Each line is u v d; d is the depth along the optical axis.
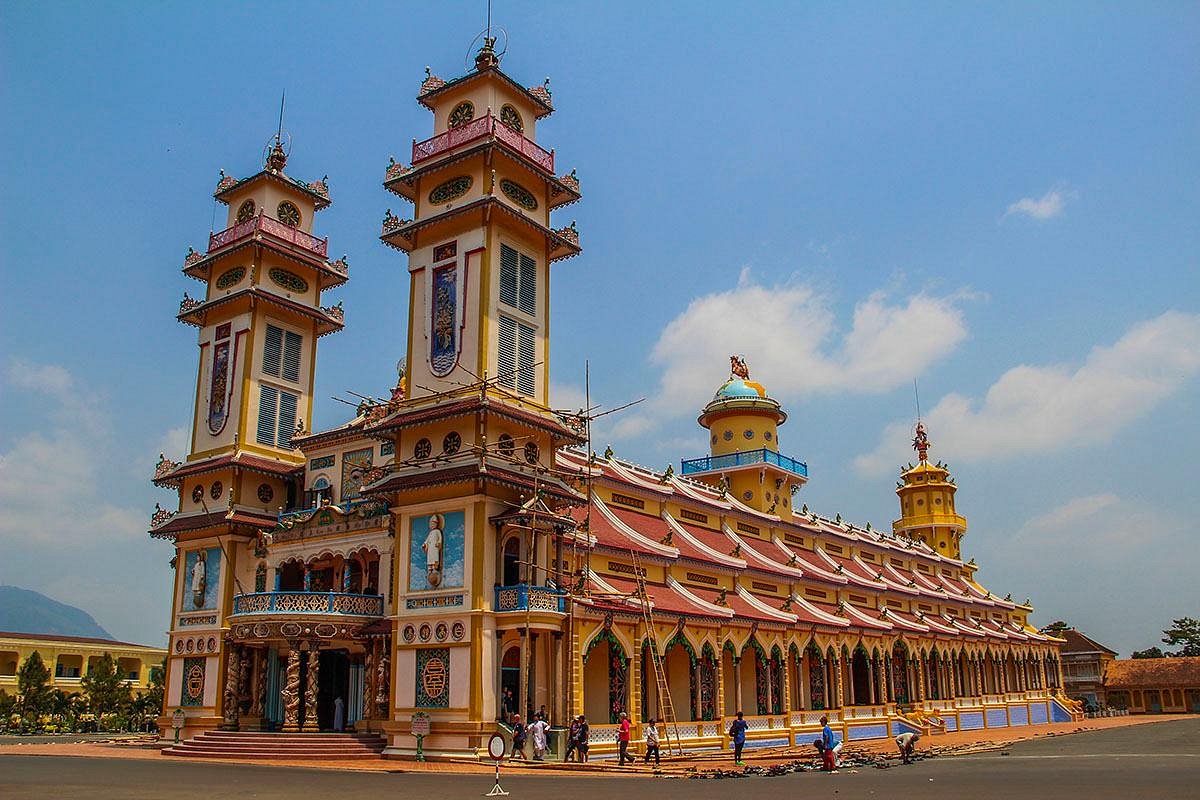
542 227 45.97
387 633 41.56
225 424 52.28
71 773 31.05
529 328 45.25
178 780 28.50
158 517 53.91
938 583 94.38
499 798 23.50
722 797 23.88
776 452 74.00
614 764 37.03
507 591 39.16
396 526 42.53
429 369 44.00
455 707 38.25
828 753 36.03
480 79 46.72
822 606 66.75
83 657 97.69
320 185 58.34
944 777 31.14
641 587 45.44
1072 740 61.25
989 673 92.62
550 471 44.00
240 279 54.44
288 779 29.42
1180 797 22.70
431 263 45.38
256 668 47.59
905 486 109.44
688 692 50.62
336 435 49.56
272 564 48.16
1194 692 123.38
